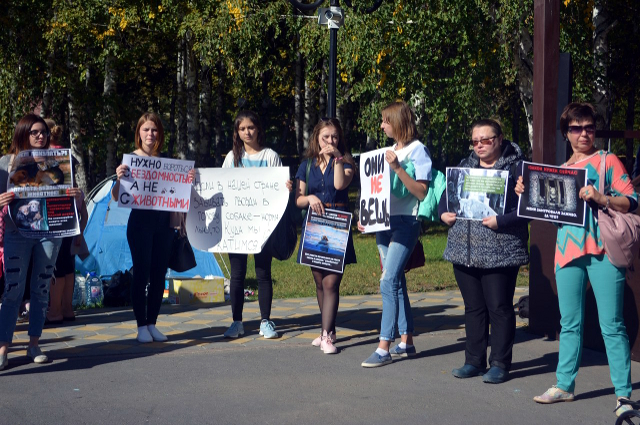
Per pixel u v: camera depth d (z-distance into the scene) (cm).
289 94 3183
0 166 539
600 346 590
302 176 620
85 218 679
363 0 1447
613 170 450
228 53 1889
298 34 1916
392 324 558
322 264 589
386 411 448
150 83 3366
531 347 608
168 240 641
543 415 439
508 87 2262
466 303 529
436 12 1405
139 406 460
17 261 542
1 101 2027
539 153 640
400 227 560
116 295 864
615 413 441
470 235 510
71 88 2244
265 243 635
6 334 543
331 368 550
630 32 1948
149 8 2111
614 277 447
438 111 1478
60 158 541
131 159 618
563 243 461
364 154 576
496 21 1423
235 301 652
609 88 1582
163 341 640
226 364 561
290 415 441
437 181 552
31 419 436
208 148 3005
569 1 1411
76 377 526
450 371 540
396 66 1474
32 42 2014
